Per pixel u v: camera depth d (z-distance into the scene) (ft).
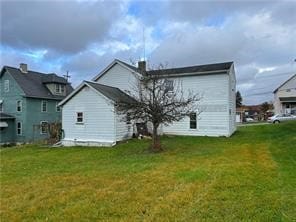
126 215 19.06
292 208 18.81
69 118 71.77
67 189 26.32
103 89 70.74
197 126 77.56
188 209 19.48
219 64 80.69
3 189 27.45
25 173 36.01
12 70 114.62
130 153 50.62
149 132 75.66
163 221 17.67
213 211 18.88
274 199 20.59
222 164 34.60
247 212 18.37
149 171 32.58
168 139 67.87
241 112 209.15
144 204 20.94
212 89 75.82
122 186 26.35
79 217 19.04
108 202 21.84
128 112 63.10
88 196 23.71
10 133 110.32
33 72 125.49
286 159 35.76
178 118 53.62
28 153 59.57
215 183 25.45
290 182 24.84
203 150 49.19
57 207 21.35
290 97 155.33
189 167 33.76
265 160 36.32
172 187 25.09
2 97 113.91
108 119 66.69
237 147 51.16
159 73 62.54
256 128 95.04
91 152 55.47
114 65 83.97
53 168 39.04
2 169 39.81
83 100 69.92
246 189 23.36
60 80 127.24
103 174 32.30
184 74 78.02
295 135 59.16
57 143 72.74
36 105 114.32
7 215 20.11
